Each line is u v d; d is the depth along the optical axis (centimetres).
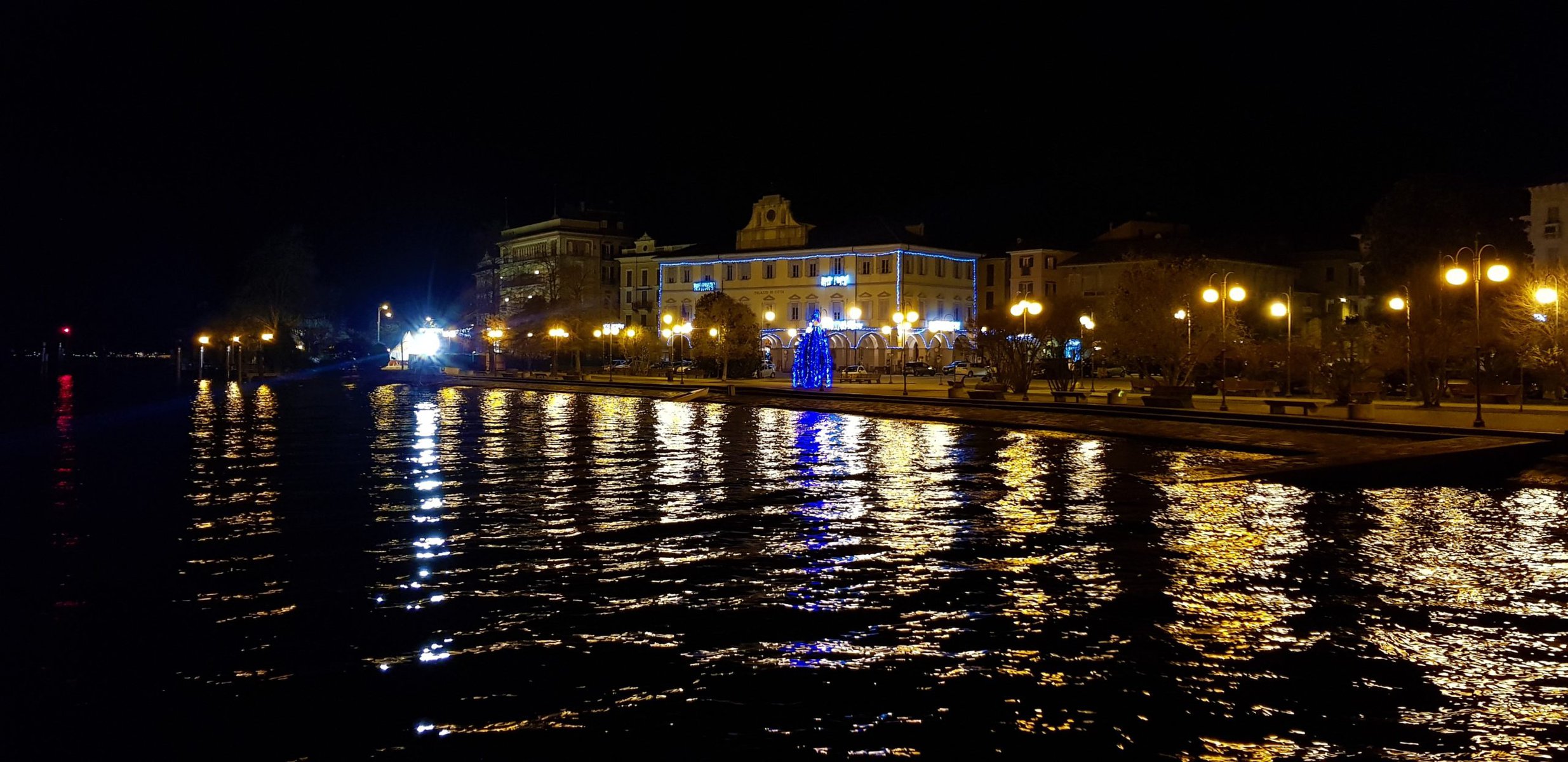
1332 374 5059
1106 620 1261
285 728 949
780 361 10475
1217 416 3734
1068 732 935
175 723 960
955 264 10388
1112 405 4472
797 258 10406
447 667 1098
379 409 5634
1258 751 896
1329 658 1120
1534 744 909
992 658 1123
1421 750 898
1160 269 5644
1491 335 4653
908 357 9738
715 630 1222
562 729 946
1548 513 2012
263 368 10931
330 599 1360
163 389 8600
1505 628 1223
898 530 1838
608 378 8719
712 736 930
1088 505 2114
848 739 924
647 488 2377
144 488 2409
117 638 1198
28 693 1030
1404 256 7188
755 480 2509
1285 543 1716
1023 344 5756
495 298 13488
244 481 2514
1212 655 1134
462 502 2152
